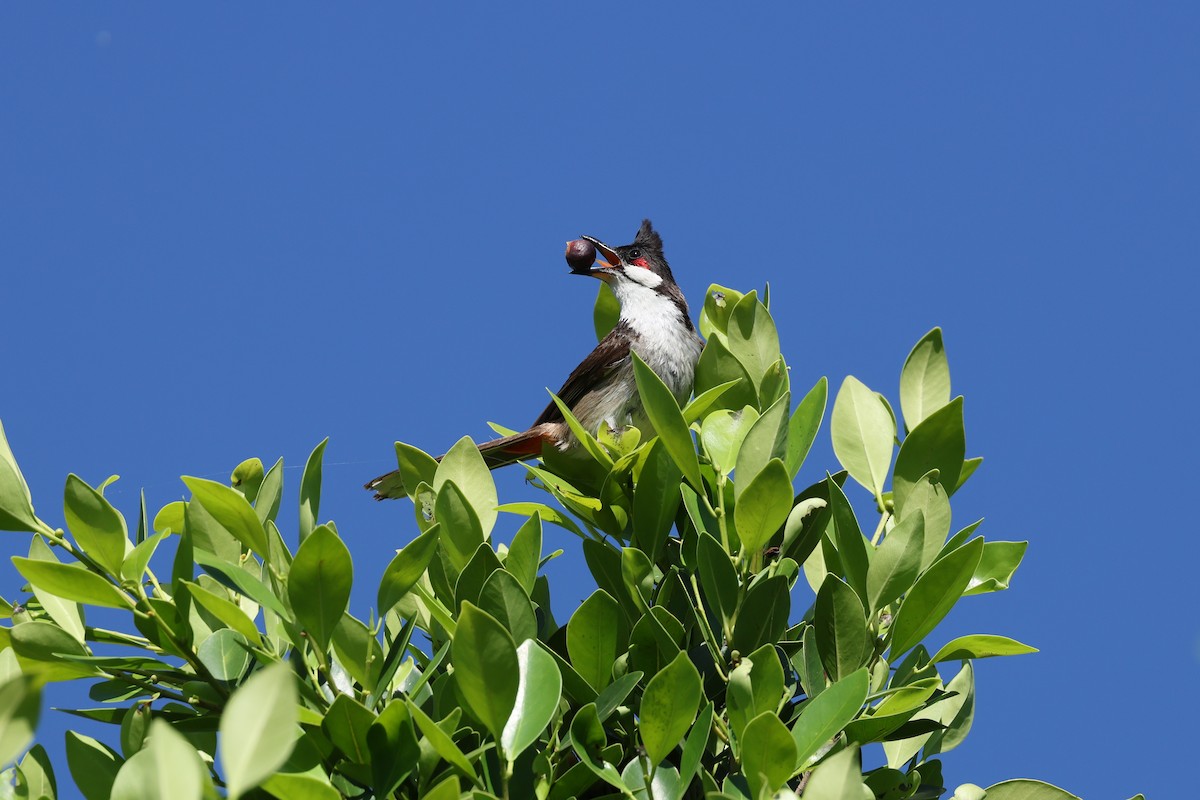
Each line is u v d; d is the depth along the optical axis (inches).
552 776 220.5
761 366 328.2
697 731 213.9
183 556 227.9
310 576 210.4
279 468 264.8
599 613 239.6
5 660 234.7
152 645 233.6
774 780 195.5
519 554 245.1
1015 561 266.2
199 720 231.3
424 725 201.8
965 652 247.6
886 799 248.7
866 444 278.4
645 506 287.1
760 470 256.5
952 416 260.5
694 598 278.2
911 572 238.8
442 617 239.8
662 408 262.8
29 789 225.5
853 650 236.5
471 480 261.6
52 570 215.5
